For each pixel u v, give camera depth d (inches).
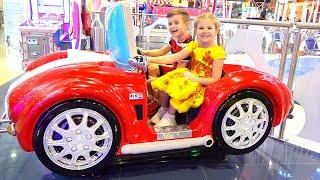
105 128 73.3
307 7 301.1
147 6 306.5
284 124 101.6
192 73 84.1
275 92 84.0
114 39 76.7
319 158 92.1
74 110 69.4
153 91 87.0
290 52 102.7
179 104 79.0
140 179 76.7
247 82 81.2
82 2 136.3
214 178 78.5
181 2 328.5
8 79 172.2
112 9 75.6
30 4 228.5
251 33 106.0
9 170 77.7
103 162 75.4
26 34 195.6
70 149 71.9
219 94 80.0
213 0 262.4
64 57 96.6
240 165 85.6
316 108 98.7
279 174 81.8
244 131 85.0
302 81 101.2
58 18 228.8
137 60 72.2
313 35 119.9
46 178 75.0
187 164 84.8
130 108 74.1
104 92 70.1
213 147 88.7
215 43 84.7
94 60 83.0
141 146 76.6
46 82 70.2
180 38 93.4
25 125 67.4
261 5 339.3
